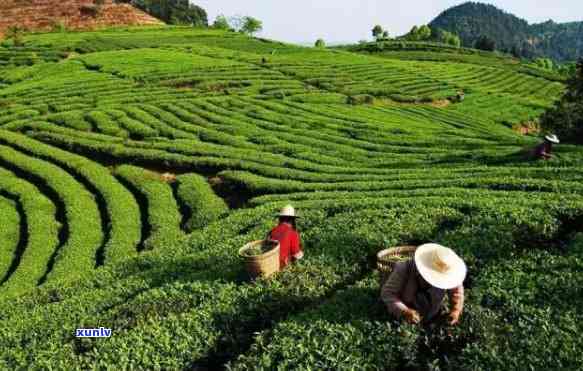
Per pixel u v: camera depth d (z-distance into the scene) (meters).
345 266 12.74
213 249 16.02
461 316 9.55
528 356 8.20
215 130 39.97
